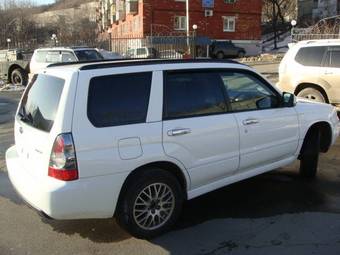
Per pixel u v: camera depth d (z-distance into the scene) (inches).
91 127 168.9
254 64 1264.8
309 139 250.7
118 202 178.9
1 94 741.3
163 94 187.0
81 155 165.6
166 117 186.4
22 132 191.5
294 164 282.7
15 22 2637.8
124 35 2134.6
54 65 197.6
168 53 1238.3
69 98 167.2
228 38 1952.5
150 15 1801.2
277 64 1227.9
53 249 179.8
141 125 179.0
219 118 202.1
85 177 166.7
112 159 171.2
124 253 175.6
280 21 2524.6
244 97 216.2
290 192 235.8
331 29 1095.6
